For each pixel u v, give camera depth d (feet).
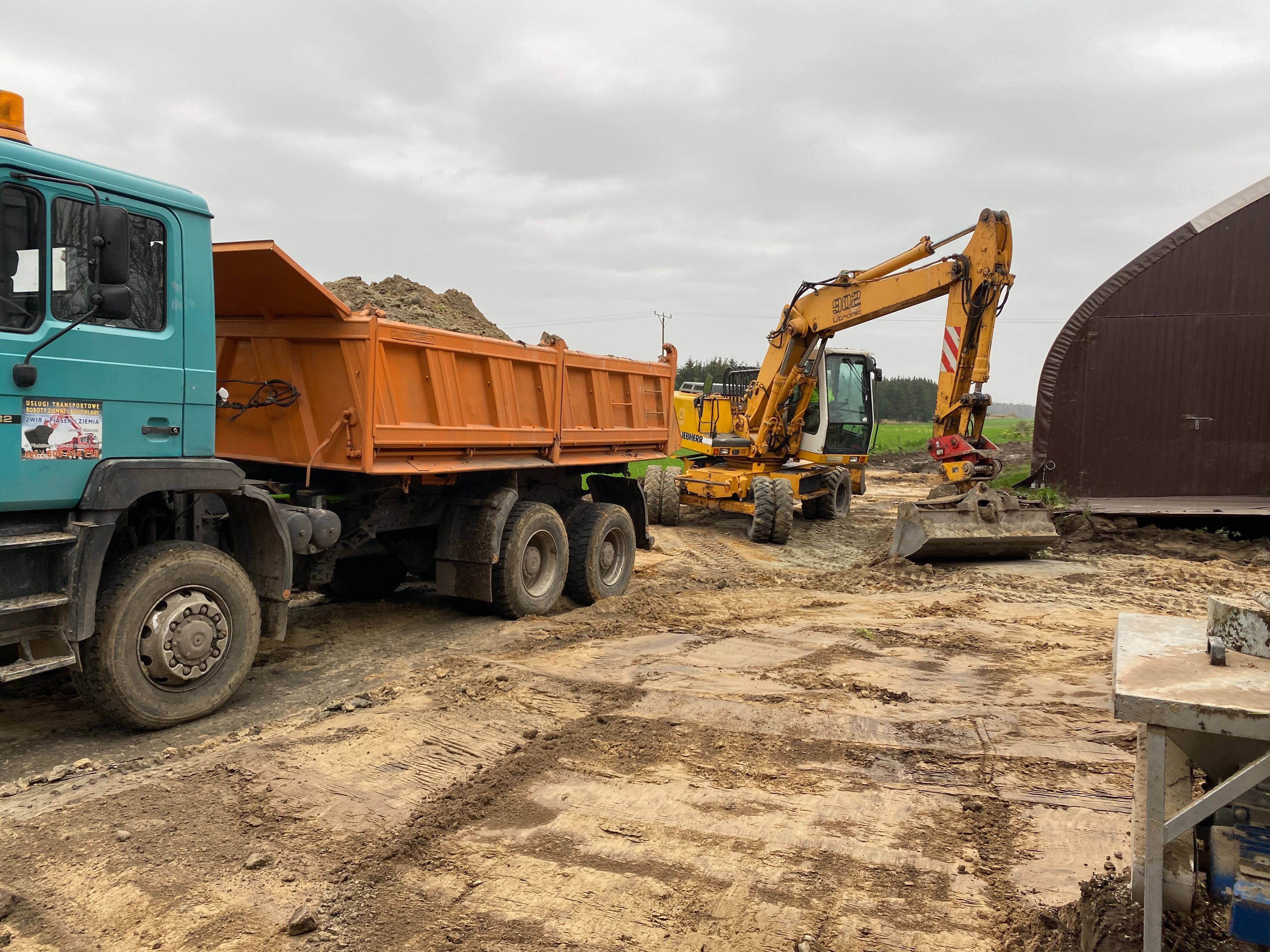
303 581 21.95
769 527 44.80
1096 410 47.24
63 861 11.31
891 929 10.02
